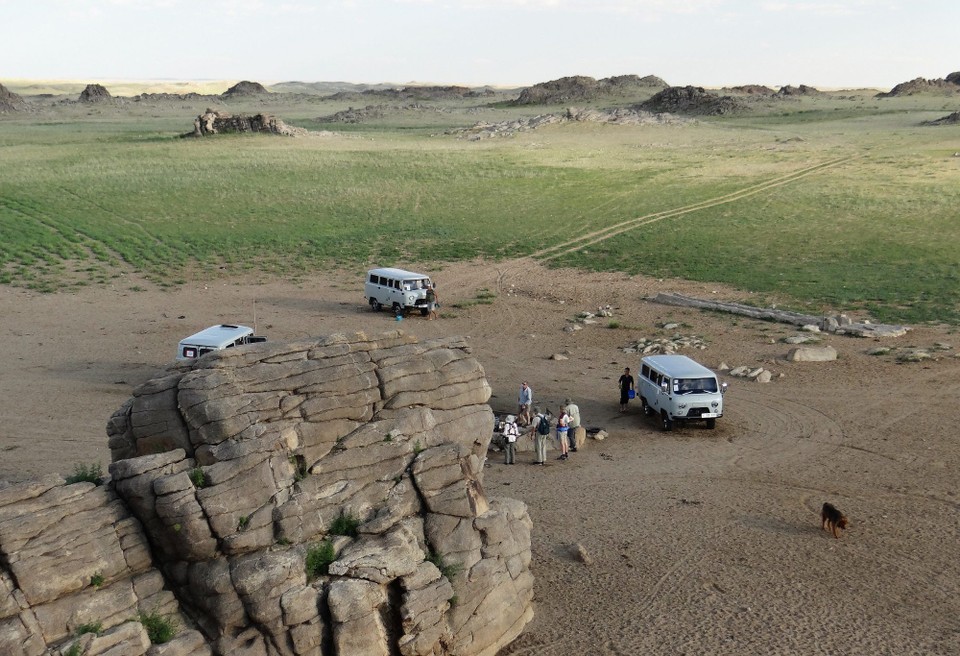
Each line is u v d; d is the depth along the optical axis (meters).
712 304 49.72
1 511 11.39
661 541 20.53
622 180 97.25
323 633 12.52
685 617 16.84
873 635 16.27
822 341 41.19
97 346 41.12
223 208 82.31
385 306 51.53
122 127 193.88
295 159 109.88
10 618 10.94
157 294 54.66
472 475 15.33
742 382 35.38
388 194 89.69
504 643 15.11
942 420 29.83
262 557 12.52
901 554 19.72
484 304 52.50
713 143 131.88
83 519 11.97
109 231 72.56
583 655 15.27
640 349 41.09
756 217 77.31
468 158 112.69
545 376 36.97
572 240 72.31
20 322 46.25
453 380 16.41
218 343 31.86
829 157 110.12
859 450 27.23
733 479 24.94
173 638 11.95
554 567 19.03
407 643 12.98
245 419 13.48
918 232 68.94
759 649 15.72
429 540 14.31
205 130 144.12
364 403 14.92
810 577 18.64
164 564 12.65
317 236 73.19
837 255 63.50
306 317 48.59
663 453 27.42
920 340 41.34
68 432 28.06
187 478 12.49
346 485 14.04
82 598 11.58
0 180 91.69
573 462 26.67
